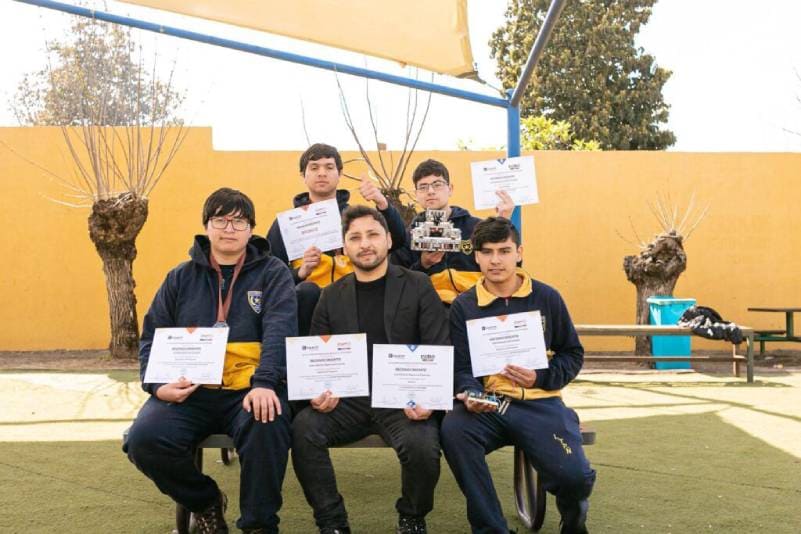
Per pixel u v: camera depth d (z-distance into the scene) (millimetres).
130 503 4238
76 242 10672
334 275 4332
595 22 27094
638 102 27172
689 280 11023
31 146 10594
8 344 10617
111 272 9797
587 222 11039
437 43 5023
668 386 8383
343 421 3596
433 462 3416
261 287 3744
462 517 4066
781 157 11023
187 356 3527
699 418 6570
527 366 3592
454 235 4297
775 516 4023
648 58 27078
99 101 10484
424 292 3771
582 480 3416
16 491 4438
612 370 9672
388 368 3541
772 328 11047
